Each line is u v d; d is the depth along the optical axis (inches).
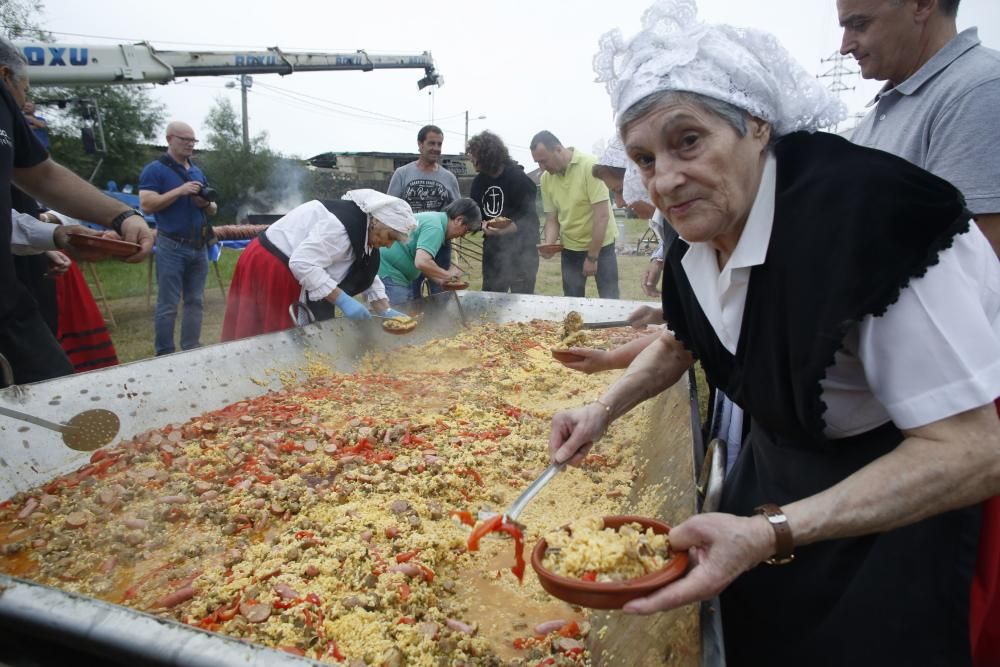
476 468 118.9
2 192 123.9
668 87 51.5
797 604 68.9
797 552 69.7
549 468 74.0
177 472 111.7
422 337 213.2
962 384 46.7
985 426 46.8
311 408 144.1
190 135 278.7
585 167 292.0
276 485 107.3
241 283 188.4
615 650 67.5
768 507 49.4
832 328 50.5
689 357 86.4
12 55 147.9
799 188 54.4
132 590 83.0
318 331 173.6
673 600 46.7
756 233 57.1
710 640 53.1
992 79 84.8
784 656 69.7
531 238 325.7
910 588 60.7
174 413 129.4
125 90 1083.9
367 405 151.2
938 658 60.4
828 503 48.2
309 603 77.5
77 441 107.2
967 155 85.4
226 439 125.0
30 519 96.8
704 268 66.4
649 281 222.2
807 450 65.6
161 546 92.7
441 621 78.1
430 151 297.7
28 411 104.7
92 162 1056.8
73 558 89.0
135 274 584.1
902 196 49.7
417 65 600.1
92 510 99.3
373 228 193.2
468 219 240.2
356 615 76.3
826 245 51.6
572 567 52.6
